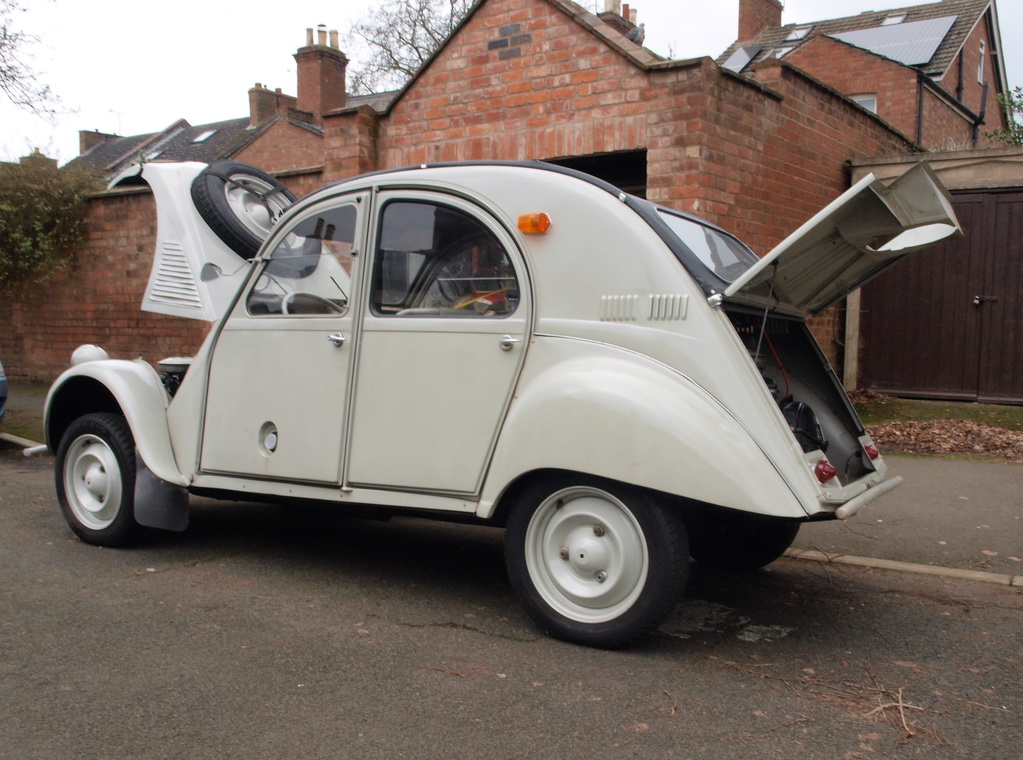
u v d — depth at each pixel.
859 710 3.27
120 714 3.14
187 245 5.38
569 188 4.01
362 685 3.42
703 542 5.13
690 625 4.21
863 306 10.47
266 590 4.61
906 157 9.84
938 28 22.56
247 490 4.73
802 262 3.95
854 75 20.20
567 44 8.24
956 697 3.40
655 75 7.75
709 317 3.71
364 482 4.32
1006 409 9.48
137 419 5.04
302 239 4.68
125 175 5.81
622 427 3.60
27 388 13.21
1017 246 9.63
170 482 4.97
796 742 3.01
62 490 5.45
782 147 8.77
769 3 26.45
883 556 5.34
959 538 5.65
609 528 3.76
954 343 9.99
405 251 4.33
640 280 3.82
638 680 3.51
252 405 4.72
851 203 3.61
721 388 3.63
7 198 12.71
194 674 3.50
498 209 4.12
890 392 10.34
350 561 5.21
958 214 9.91
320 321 4.50
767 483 3.48
